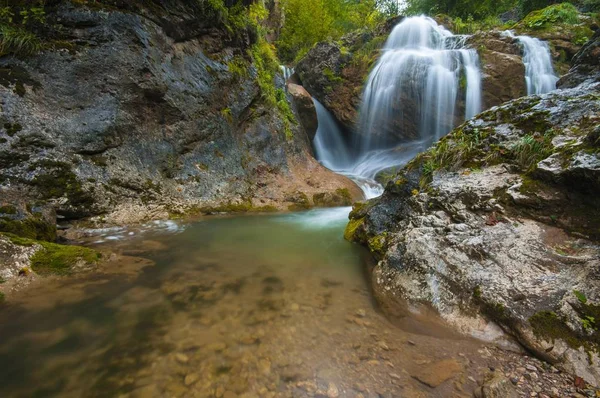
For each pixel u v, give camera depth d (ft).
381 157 40.14
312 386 6.79
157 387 6.59
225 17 26.00
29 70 15.57
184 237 16.88
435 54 36.78
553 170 10.54
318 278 12.49
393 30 47.06
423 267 10.97
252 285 11.59
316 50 45.55
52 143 15.79
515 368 7.46
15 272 10.37
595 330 7.48
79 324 8.66
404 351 8.09
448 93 35.09
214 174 23.58
